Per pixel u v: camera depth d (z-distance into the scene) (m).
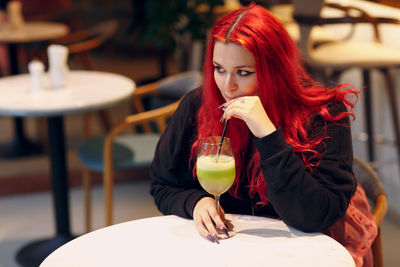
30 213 3.69
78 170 4.33
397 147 3.22
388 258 3.01
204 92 1.70
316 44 3.27
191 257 1.41
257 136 1.49
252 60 1.51
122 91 3.07
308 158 1.57
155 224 1.59
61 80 3.16
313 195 1.48
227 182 1.52
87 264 1.39
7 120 5.57
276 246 1.45
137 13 5.48
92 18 7.81
